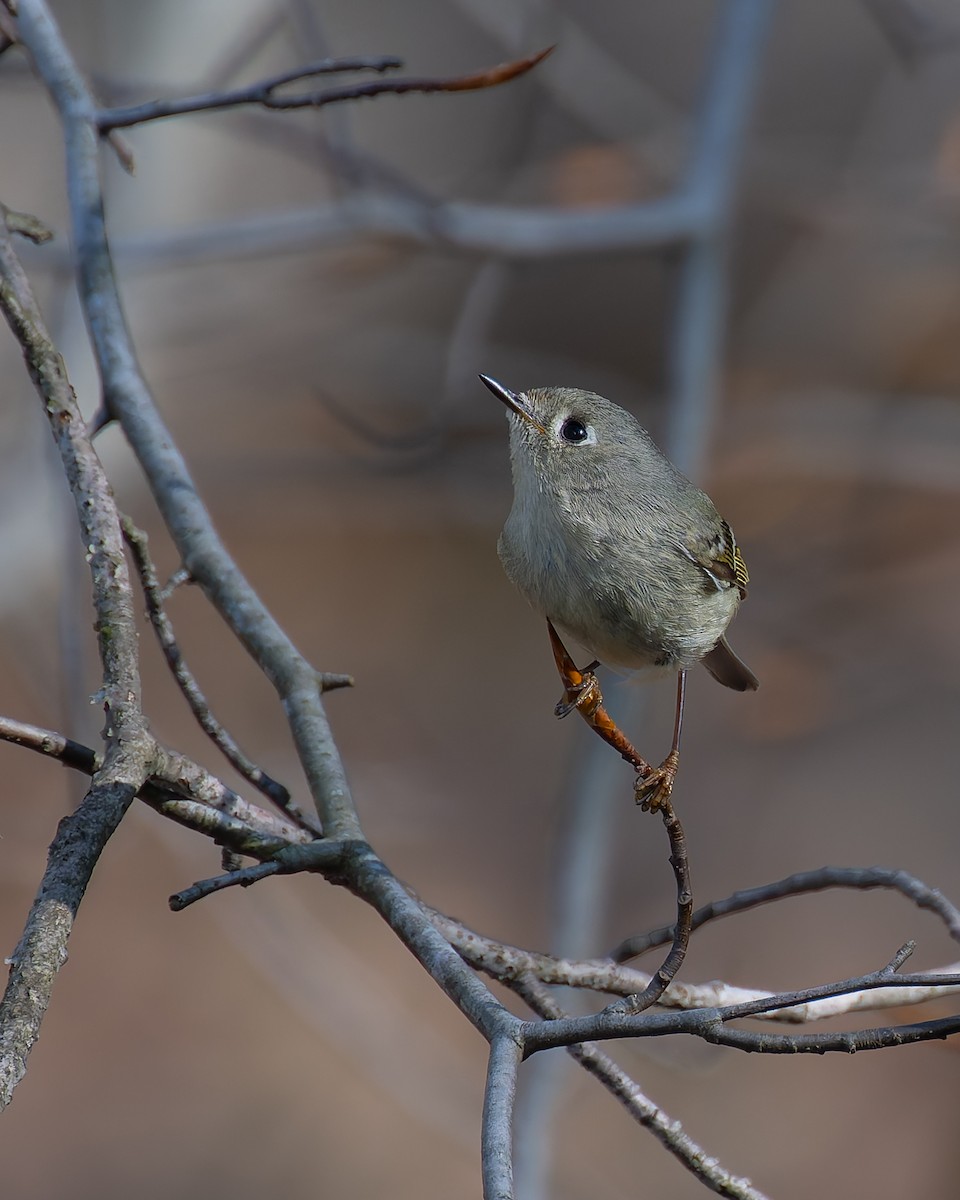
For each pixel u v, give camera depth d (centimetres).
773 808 1508
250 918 1054
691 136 1135
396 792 1349
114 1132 1191
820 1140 1192
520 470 601
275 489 1578
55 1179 1148
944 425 1495
